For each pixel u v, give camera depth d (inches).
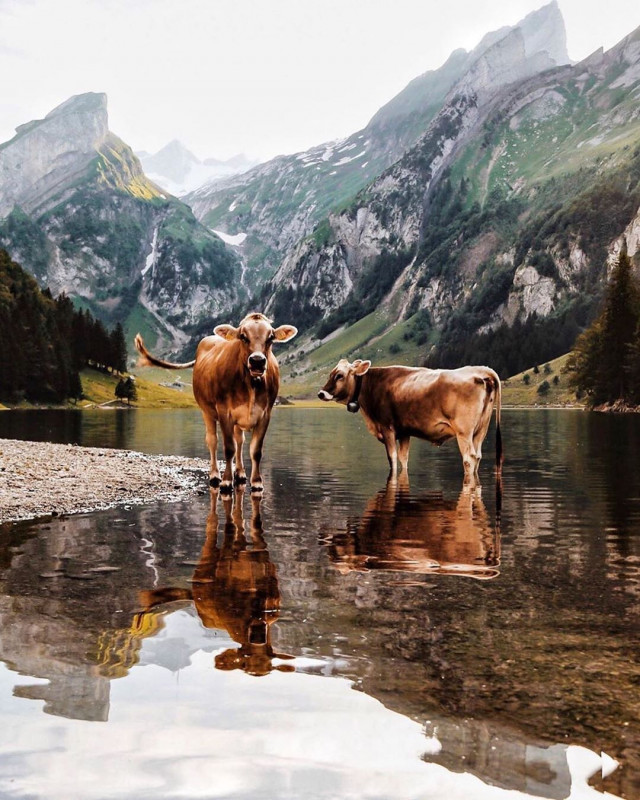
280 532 159.5
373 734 55.1
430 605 96.9
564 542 146.7
